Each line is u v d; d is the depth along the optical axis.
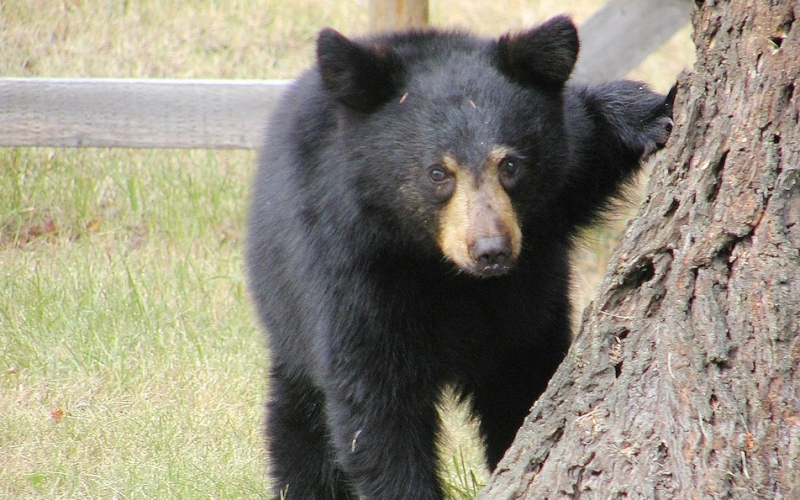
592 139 8.78
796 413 5.97
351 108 8.04
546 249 8.61
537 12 24.16
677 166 6.66
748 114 6.35
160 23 19.92
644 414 6.41
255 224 9.40
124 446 10.37
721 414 6.09
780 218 6.16
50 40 18.83
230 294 13.82
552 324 8.95
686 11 14.85
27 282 13.51
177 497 9.42
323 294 8.27
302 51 20.39
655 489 6.22
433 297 8.38
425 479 8.38
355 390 8.25
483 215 7.53
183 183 16.39
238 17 21.00
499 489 6.96
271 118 9.47
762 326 6.10
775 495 5.94
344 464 8.45
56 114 13.83
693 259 6.35
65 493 9.51
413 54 8.29
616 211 9.42
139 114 13.91
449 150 7.69
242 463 10.20
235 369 12.02
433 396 8.66
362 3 23.33
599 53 14.93
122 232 15.73
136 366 11.98
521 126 7.79
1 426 10.66
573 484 6.54
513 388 9.20
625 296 6.76
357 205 8.16
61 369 11.86
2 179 16.11
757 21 6.39
